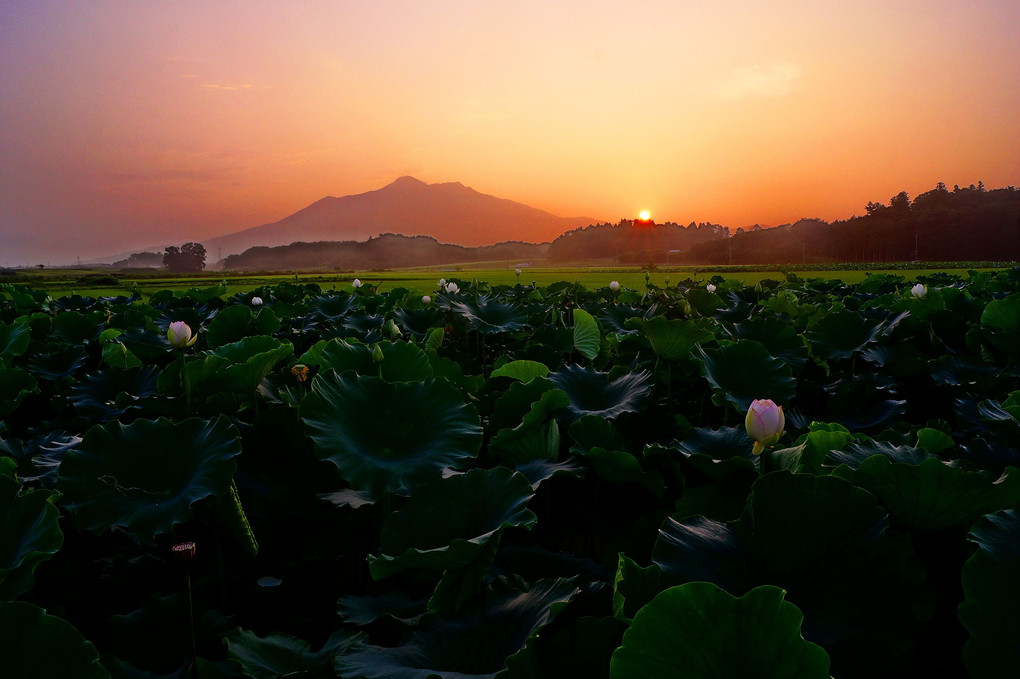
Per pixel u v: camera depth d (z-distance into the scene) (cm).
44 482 299
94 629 275
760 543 201
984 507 206
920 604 187
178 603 251
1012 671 159
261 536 315
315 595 303
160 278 9200
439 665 188
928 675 203
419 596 262
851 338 615
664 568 192
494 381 473
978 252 17775
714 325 685
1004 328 576
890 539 201
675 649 133
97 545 316
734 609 131
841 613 184
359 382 303
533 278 7138
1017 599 169
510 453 354
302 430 336
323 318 952
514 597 210
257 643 229
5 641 156
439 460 277
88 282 6184
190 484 247
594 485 362
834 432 279
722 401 439
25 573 199
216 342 680
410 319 771
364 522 313
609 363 662
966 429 410
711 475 296
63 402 531
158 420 277
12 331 588
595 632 170
